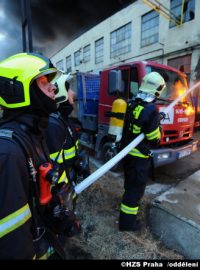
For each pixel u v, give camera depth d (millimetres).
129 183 2023
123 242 1979
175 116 3205
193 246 1896
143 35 11281
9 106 783
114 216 2393
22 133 756
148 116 1856
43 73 799
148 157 1986
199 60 8141
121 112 2129
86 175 1712
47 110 875
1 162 633
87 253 1841
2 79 768
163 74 3365
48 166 810
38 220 835
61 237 1188
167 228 2148
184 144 3529
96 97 4973
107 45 13914
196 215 2281
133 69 3221
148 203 2611
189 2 8891
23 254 654
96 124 4301
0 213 625
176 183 3232
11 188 639
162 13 9930
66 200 1018
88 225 2225
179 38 9516
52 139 1165
